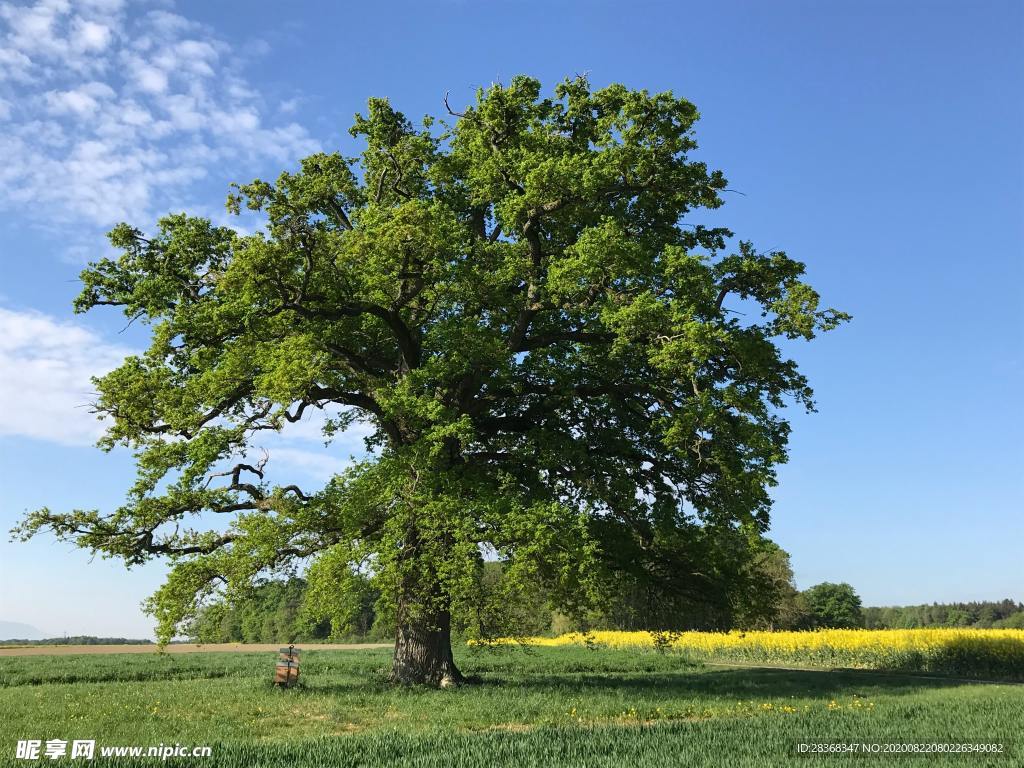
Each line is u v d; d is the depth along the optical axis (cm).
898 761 1019
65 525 1975
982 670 3344
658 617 2614
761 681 2505
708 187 2267
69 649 5819
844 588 8431
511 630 1864
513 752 1084
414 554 1969
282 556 2003
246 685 2267
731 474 2042
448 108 2461
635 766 984
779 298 2089
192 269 2234
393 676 2141
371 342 2314
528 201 2155
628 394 2311
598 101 2333
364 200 2456
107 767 1010
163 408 2027
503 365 2127
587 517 2122
